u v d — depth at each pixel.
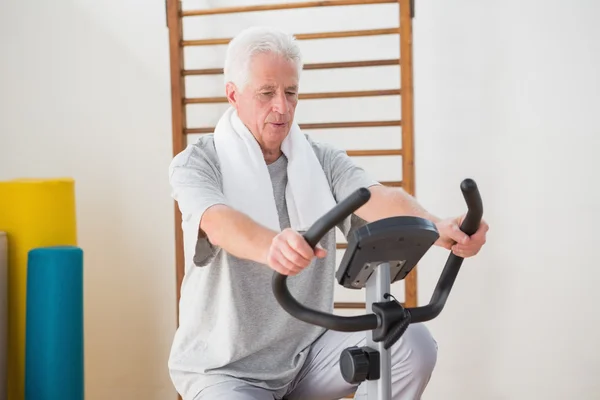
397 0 2.90
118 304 3.40
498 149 3.11
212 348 1.91
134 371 3.40
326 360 1.94
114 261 3.39
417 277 3.17
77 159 3.39
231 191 1.94
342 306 3.06
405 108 2.92
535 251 3.11
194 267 1.92
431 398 3.20
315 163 2.04
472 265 3.15
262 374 1.89
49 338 2.69
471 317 3.16
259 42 1.90
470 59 3.11
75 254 2.73
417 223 1.34
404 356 1.79
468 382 3.17
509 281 3.13
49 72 3.40
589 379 3.09
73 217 2.91
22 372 2.85
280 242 1.30
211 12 3.04
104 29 3.35
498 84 3.10
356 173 2.03
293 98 1.95
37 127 3.42
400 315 1.38
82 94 3.38
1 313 2.79
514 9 3.08
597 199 3.07
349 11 3.16
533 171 3.10
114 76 3.35
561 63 3.07
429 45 3.13
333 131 3.19
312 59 3.19
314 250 1.29
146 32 3.32
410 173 2.93
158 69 3.32
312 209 1.99
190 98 3.09
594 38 3.05
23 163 3.44
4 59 3.43
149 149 3.34
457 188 3.14
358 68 3.16
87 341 3.42
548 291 3.11
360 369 1.40
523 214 3.11
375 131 3.16
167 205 3.34
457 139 3.13
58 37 3.38
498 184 3.12
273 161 2.04
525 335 3.12
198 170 1.87
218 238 1.63
